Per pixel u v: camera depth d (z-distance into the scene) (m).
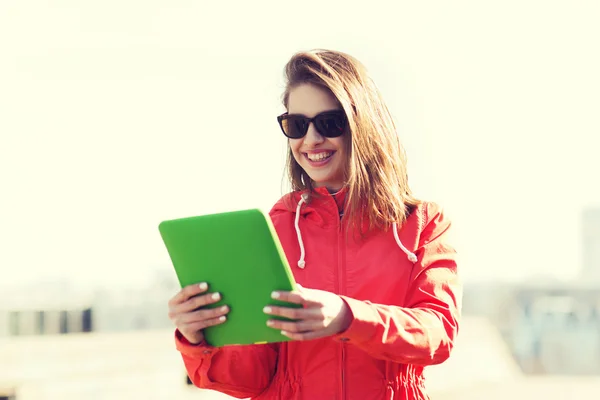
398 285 2.29
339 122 2.34
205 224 2.03
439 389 9.62
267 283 1.99
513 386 10.04
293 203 2.44
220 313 2.05
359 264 2.31
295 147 2.40
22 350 11.89
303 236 2.40
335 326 1.99
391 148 2.41
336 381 2.23
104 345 12.66
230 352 2.30
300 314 1.94
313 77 2.36
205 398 8.86
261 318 2.02
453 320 2.22
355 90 2.35
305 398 2.25
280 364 2.34
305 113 2.36
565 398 8.91
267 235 1.96
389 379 2.23
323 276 2.32
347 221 2.33
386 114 2.45
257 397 2.40
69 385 9.27
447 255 2.34
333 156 2.38
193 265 2.07
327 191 2.38
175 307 2.10
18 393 8.80
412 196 2.47
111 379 9.66
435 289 2.26
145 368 10.43
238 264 2.02
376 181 2.34
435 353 2.15
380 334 2.03
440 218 2.40
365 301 2.12
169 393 9.17
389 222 2.34
